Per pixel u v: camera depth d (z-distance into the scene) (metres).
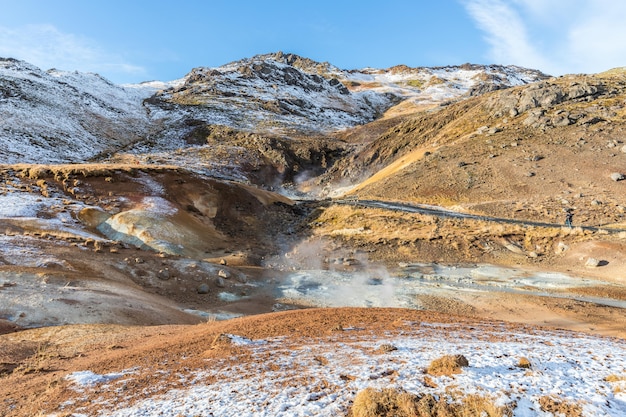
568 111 81.88
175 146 132.62
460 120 105.25
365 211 55.28
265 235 52.31
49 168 50.53
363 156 122.19
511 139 79.19
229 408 7.30
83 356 12.94
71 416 7.54
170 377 9.48
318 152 135.00
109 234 40.16
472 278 35.09
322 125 187.12
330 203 62.62
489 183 66.12
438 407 6.73
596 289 30.98
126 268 28.91
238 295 29.73
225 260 38.69
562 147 70.88
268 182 116.19
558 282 33.12
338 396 7.60
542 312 25.72
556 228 43.28
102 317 19.14
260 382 8.60
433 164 79.38
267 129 160.12
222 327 15.68
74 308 19.34
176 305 25.47
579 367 8.86
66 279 22.94
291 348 11.52
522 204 55.75
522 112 90.81
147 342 14.06
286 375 8.98
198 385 8.77
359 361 9.66
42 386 9.85
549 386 7.53
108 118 144.25
